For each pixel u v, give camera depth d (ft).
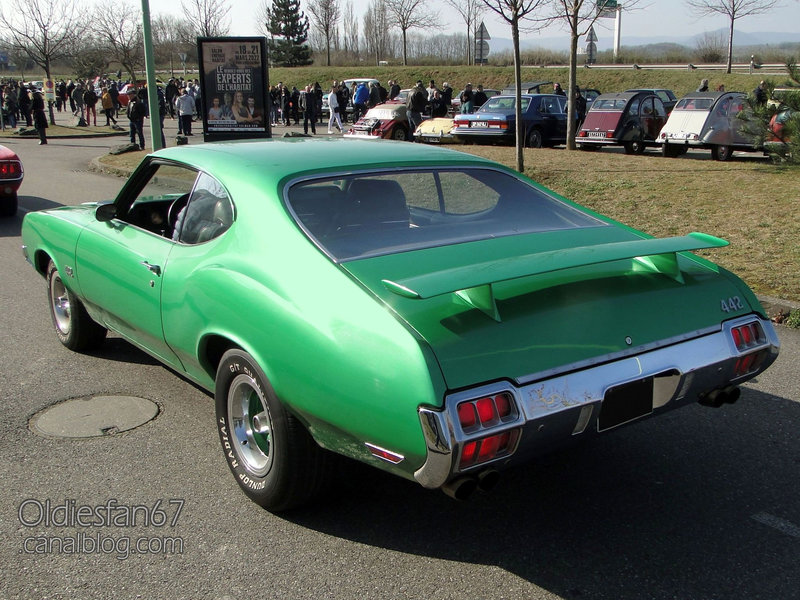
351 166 11.35
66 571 9.27
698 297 10.05
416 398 7.86
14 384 15.29
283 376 9.34
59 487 11.30
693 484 11.57
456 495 8.30
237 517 10.54
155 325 12.42
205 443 12.80
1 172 34.47
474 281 7.88
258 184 10.76
